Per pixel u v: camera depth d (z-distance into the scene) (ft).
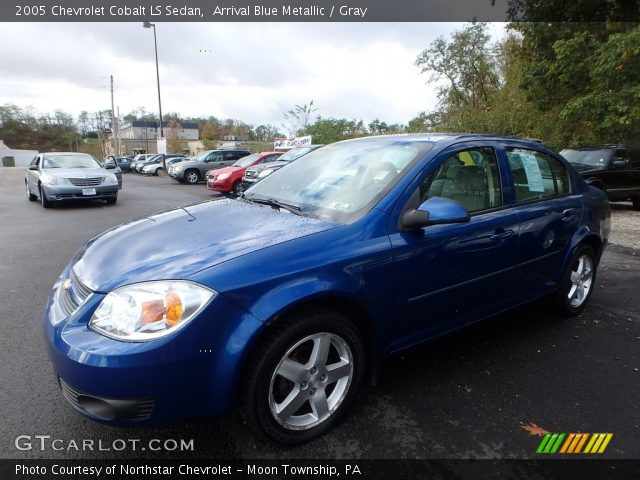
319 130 87.25
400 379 9.21
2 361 9.87
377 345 8.01
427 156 8.94
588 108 38.19
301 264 6.84
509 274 10.11
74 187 34.94
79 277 7.25
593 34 42.83
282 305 6.48
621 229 26.18
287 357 6.90
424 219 7.76
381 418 7.94
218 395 6.36
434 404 8.36
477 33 76.59
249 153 68.69
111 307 6.23
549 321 12.28
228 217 8.70
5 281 15.69
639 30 33.53
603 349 10.61
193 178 63.93
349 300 7.29
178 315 6.05
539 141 12.03
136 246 7.61
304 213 8.65
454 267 8.78
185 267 6.53
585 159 33.58
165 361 5.94
